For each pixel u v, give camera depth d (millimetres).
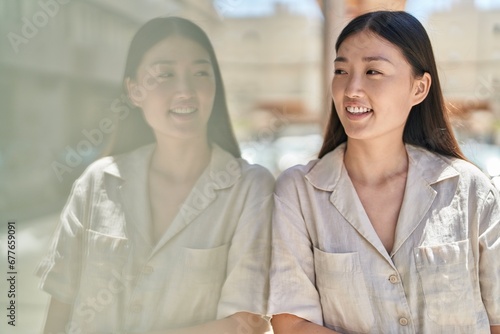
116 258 1287
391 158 1205
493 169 1591
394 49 1118
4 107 1244
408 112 1187
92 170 1304
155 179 1335
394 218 1176
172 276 1306
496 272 1126
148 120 1327
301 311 1162
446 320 1107
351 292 1133
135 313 1296
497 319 1139
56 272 1274
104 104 1302
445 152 1262
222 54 1459
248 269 1312
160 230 1317
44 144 1277
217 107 1415
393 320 1118
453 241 1116
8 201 1261
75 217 1287
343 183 1200
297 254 1189
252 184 1358
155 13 1311
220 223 1337
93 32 1276
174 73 1325
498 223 1134
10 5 1219
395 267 1121
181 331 1301
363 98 1120
